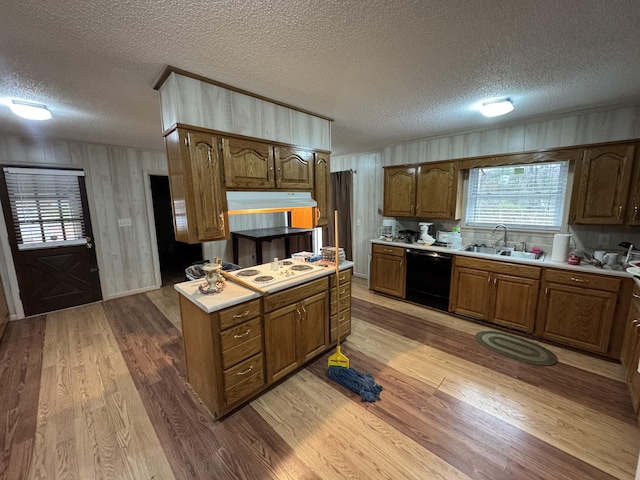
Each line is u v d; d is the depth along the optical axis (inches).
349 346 110.5
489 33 57.0
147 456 63.9
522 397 81.3
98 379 91.3
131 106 94.2
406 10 49.1
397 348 108.7
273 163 92.8
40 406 79.4
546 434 68.6
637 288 85.1
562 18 51.9
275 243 237.8
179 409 78.2
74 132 128.6
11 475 59.7
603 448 64.6
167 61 65.7
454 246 142.3
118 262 166.6
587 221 108.0
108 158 158.6
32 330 126.0
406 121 118.5
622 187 100.2
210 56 64.0
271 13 49.3
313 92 85.7
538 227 128.6
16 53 60.0
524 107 102.0
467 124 123.4
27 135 132.7
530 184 129.5
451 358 101.4
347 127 127.7
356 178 202.2
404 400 80.7
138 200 171.6
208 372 73.8
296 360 92.0
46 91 80.9
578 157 108.0
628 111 99.2
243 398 77.9
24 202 135.8
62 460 63.0
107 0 44.5
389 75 75.0
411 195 156.6
